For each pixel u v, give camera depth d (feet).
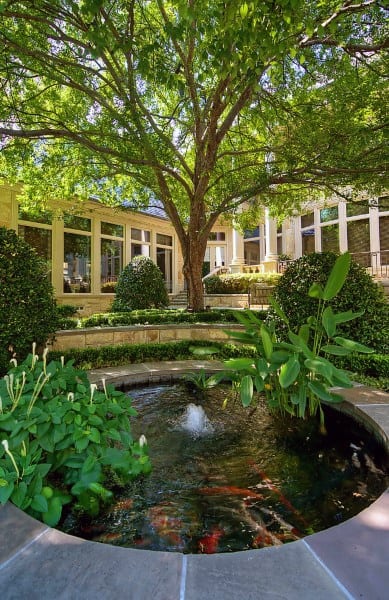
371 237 34.53
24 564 4.09
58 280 34.04
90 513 5.99
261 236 49.85
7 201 29.91
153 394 13.64
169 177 26.25
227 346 18.70
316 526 5.86
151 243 46.03
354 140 17.31
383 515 5.07
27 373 7.57
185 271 25.41
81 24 12.73
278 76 12.71
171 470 7.82
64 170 24.93
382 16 13.05
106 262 39.75
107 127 19.65
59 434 6.14
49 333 14.38
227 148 25.62
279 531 5.76
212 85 18.90
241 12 7.70
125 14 15.42
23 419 6.25
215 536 5.66
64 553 4.28
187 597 3.60
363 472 7.69
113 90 17.88
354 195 23.29
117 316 22.03
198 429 10.16
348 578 3.85
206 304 37.55
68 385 8.04
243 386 9.56
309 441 9.31
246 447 9.02
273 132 21.06
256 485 7.22
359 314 10.57
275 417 10.95
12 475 5.38
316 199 30.17
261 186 21.83
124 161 20.89
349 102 17.28
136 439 9.43
